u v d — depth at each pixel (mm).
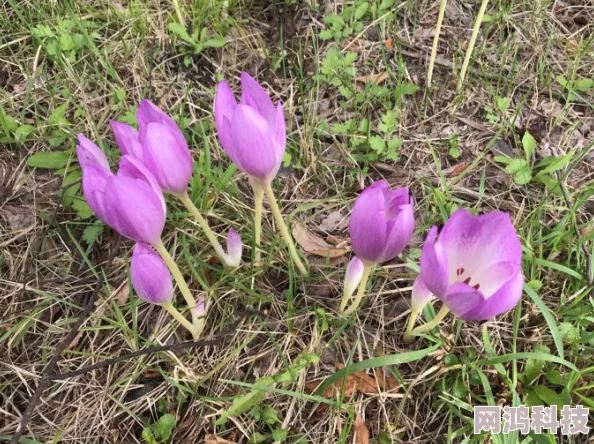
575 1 519
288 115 442
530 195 399
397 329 338
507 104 438
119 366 323
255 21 504
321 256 370
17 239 373
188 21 498
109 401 313
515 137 425
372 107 445
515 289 216
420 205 394
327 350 330
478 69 474
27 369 325
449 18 505
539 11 500
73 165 400
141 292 272
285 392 294
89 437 305
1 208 383
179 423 310
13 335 332
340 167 414
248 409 307
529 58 482
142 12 489
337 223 387
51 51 447
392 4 499
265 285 352
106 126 433
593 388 314
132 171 243
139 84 455
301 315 338
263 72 472
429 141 425
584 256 362
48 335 335
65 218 382
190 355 324
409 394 316
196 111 445
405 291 351
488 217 234
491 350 315
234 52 480
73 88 449
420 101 456
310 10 503
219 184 378
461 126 442
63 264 365
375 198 235
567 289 350
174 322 337
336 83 447
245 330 332
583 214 390
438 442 307
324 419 309
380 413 312
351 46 486
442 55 482
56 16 488
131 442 306
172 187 275
